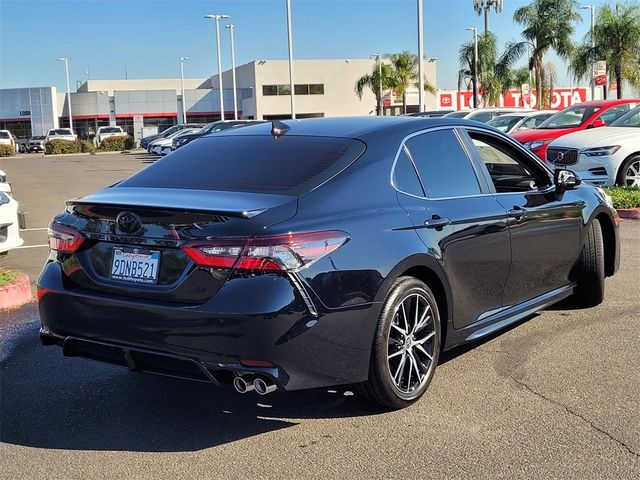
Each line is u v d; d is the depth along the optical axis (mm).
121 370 5031
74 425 4137
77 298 3975
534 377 4652
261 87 70562
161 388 4676
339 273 3707
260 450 3762
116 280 3906
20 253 9484
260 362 3529
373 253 3869
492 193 4926
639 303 6336
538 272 5305
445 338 4484
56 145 49875
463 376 4695
